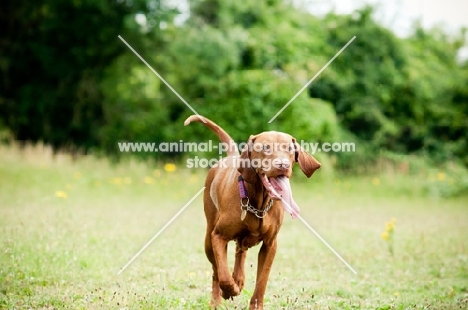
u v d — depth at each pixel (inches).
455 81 911.0
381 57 861.2
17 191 535.2
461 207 618.5
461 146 893.2
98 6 780.6
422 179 755.4
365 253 377.1
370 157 862.5
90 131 842.2
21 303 247.8
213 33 765.3
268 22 787.4
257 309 233.5
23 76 851.4
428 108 895.1
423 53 952.9
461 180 737.0
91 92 832.3
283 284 296.5
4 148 695.7
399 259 362.9
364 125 884.0
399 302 265.9
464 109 896.9
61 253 322.0
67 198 513.0
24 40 835.4
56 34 824.9
